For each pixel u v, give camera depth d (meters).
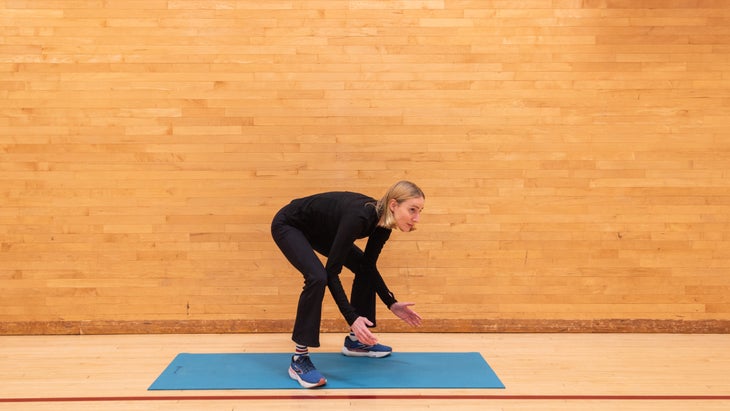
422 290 3.94
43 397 2.84
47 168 3.86
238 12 3.86
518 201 3.92
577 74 3.90
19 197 3.86
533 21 3.88
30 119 3.84
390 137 3.90
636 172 3.92
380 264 3.93
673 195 3.93
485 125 3.91
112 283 3.90
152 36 3.85
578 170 3.92
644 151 3.92
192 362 3.33
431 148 3.91
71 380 3.06
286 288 3.93
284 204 3.91
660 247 3.95
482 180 3.92
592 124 3.91
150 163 3.88
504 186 3.92
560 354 3.52
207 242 3.91
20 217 3.87
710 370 3.27
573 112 3.91
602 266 3.95
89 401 2.80
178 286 3.92
